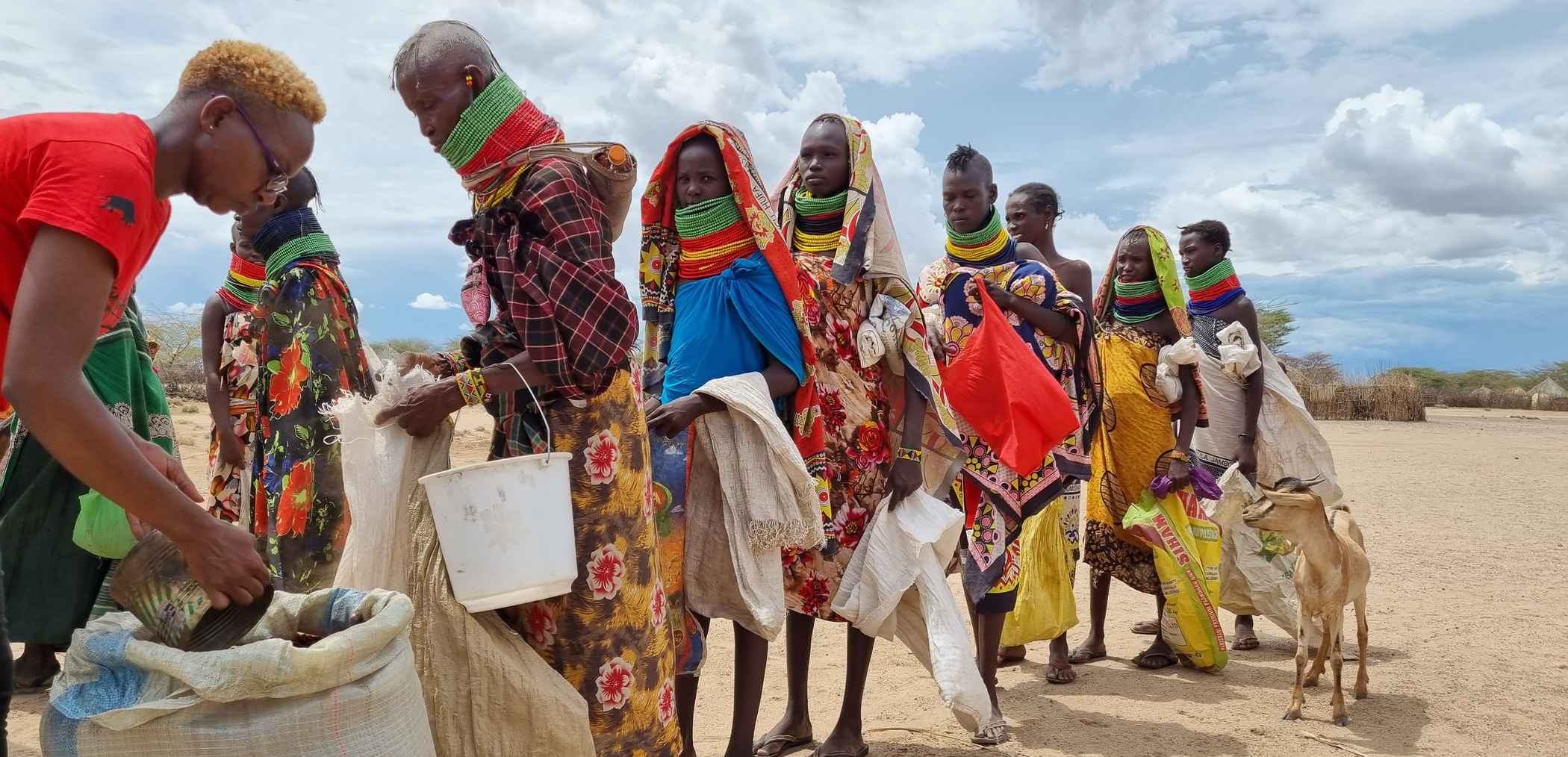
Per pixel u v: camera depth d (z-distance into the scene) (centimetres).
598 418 313
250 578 229
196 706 215
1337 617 500
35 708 484
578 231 303
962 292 523
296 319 378
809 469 420
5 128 216
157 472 217
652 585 330
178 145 233
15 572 482
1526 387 5984
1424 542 1016
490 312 325
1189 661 591
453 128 306
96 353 491
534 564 282
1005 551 489
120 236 213
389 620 235
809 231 468
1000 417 494
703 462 402
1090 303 623
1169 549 583
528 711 285
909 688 552
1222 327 679
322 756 220
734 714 403
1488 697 541
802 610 443
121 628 238
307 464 368
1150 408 605
